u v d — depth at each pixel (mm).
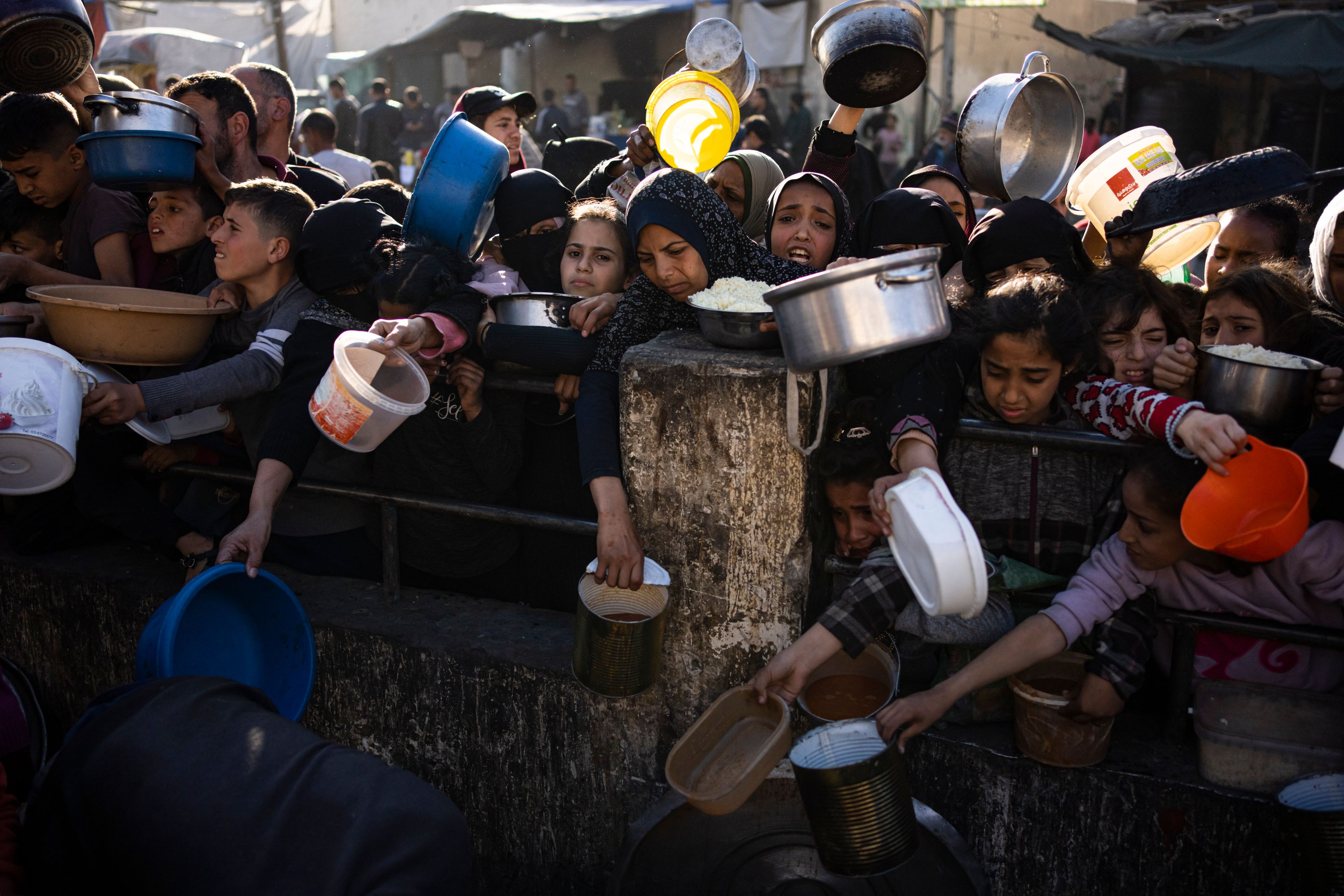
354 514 2893
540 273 3059
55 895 1701
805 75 16062
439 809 1686
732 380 2121
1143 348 2221
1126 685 1950
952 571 1733
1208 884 2008
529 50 19188
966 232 3307
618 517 2189
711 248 2334
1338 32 10898
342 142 16016
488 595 2861
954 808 2197
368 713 2691
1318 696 2004
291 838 1600
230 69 4008
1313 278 2664
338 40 21328
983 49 15023
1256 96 11828
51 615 3061
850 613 2053
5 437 2289
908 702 1981
